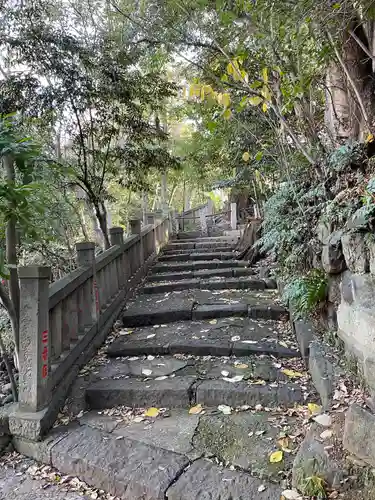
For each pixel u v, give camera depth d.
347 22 2.22
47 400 2.32
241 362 2.88
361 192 2.25
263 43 2.69
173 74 6.68
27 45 3.98
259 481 1.76
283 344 3.06
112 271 4.10
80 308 3.10
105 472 1.89
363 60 2.72
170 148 8.98
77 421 2.38
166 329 3.60
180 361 2.98
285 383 2.53
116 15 4.43
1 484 1.97
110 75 4.56
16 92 4.10
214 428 2.20
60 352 2.68
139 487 1.79
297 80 2.79
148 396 2.52
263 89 2.62
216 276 5.25
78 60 4.36
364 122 2.69
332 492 1.57
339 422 1.88
